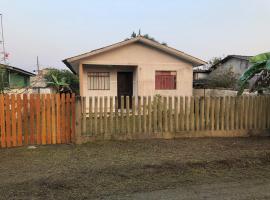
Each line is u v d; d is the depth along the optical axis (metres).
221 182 4.78
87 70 16.61
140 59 16.61
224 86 23.62
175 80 17.16
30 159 6.17
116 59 16.28
